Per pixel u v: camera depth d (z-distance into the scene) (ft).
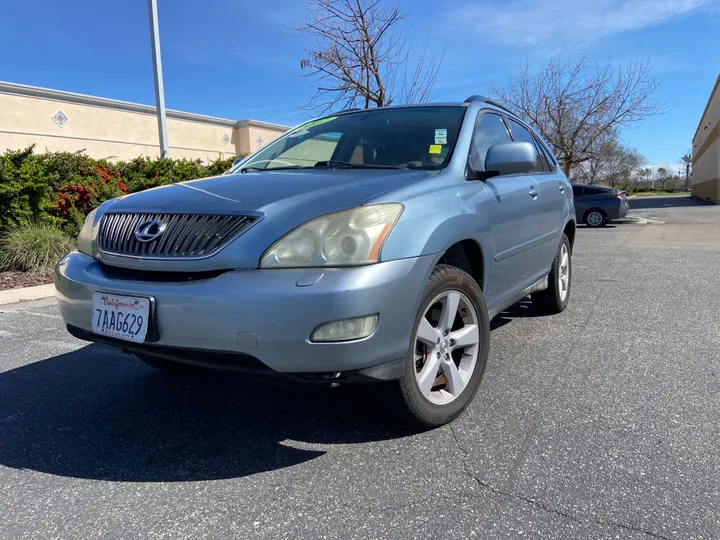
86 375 12.42
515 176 12.67
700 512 6.82
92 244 9.41
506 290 12.05
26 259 25.68
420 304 8.26
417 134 11.44
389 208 7.93
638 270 25.90
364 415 9.86
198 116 79.66
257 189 8.86
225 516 7.01
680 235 44.50
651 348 13.46
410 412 8.55
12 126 59.31
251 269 7.46
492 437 8.91
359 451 8.57
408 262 7.78
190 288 7.54
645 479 7.58
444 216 8.76
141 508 7.24
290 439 9.05
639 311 17.33
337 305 7.08
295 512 7.04
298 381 7.43
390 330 7.60
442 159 10.46
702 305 17.94
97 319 8.48
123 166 35.99
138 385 11.75
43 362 13.39
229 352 7.38
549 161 16.61
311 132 13.17
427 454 8.41
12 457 8.69
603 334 14.79
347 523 6.79
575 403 10.21
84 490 7.71
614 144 103.86
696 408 9.87
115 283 8.29
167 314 7.63
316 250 7.39
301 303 7.05
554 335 14.76
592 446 8.54
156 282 7.94
